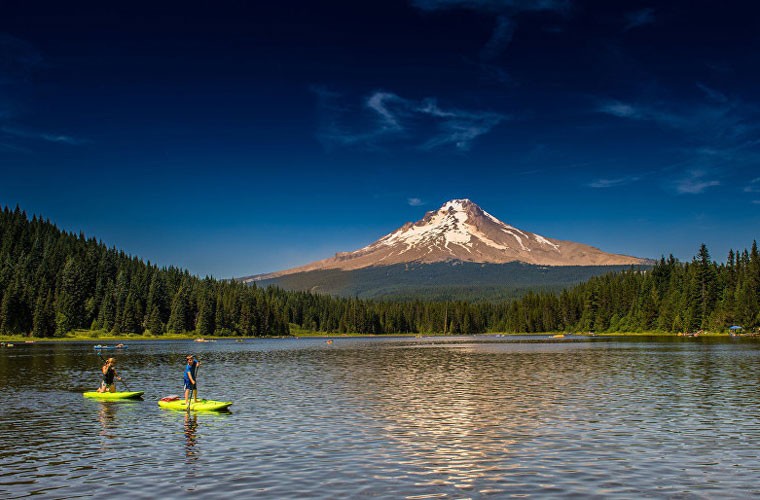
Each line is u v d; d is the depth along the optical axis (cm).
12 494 1842
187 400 3488
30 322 17375
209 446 2502
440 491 1844
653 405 3538
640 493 1820
